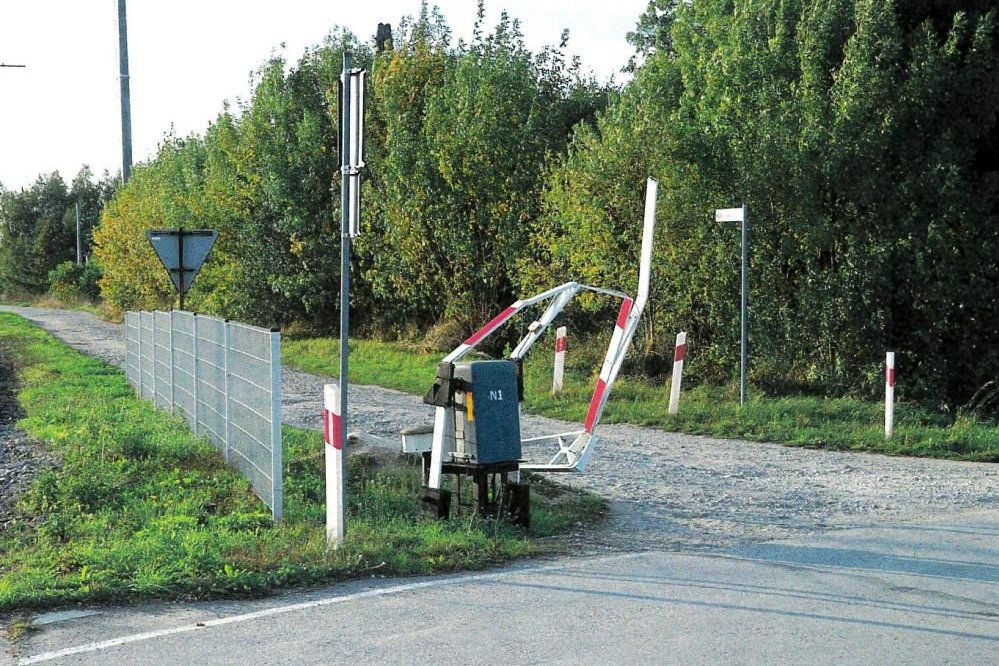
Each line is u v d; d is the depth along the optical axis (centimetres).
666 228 1997
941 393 1916
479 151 2588
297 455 1204
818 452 1419
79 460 1184
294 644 573
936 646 570
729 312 2000
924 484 1170
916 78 1866
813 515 999
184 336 1511
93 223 8525
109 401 1870
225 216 3538
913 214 1894
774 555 812
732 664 538
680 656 551
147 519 916
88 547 785
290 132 3500
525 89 2652
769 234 1958
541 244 2330
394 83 2955
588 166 2088
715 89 2058
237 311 3619
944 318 1909
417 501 977
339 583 715
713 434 1568
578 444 1021
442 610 642
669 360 2138
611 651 559
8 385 2380
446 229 2673
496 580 723
